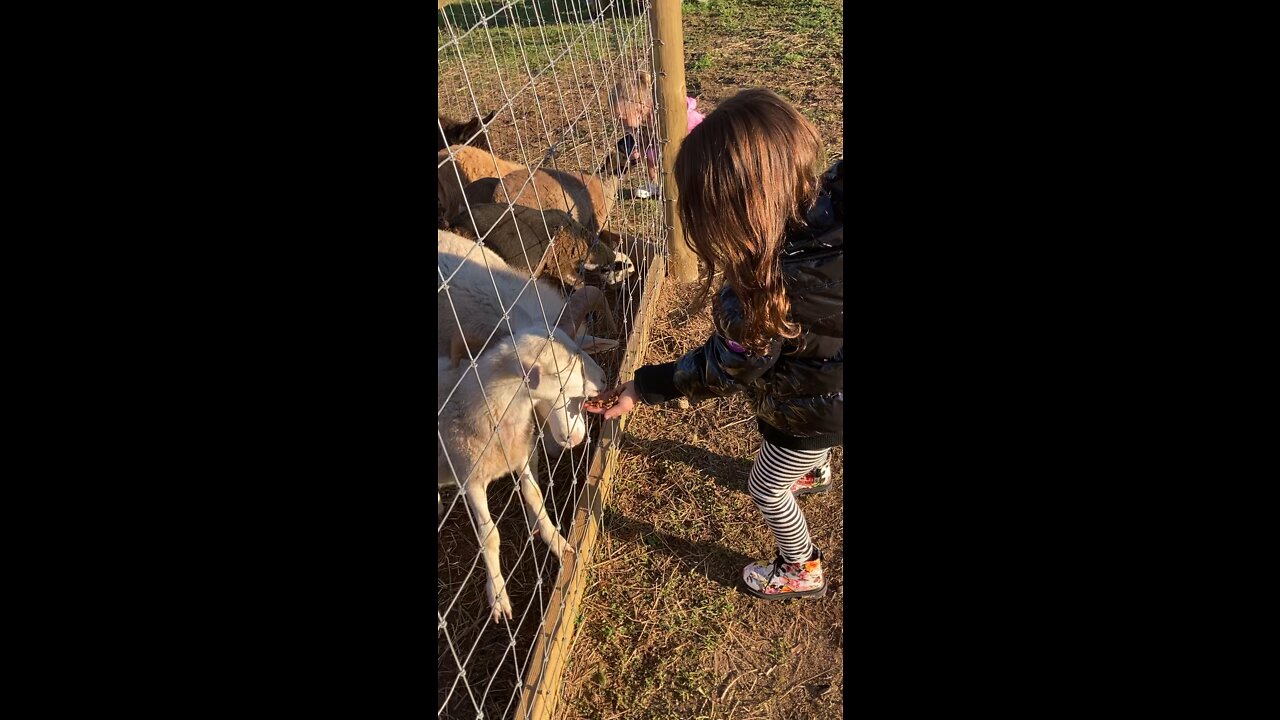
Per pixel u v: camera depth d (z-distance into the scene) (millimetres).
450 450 2674
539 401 2717
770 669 2682
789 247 1913
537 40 8516
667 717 2570
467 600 2934
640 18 4773
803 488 3186
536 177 4289
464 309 3393
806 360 2160
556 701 2598
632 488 3326
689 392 2260
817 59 7242
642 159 5078
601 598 2910
